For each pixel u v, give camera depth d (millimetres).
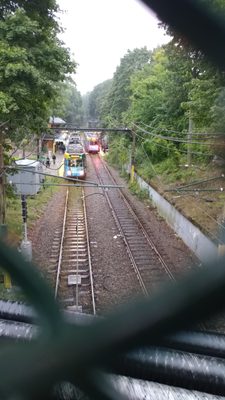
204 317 1377
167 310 1370
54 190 24391
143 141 25703
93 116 92812
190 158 19797
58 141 43344
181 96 22250
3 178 11914
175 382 1337
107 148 44406
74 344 1370
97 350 1363
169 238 15359
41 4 10758
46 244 13922
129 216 18359
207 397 1306
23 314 1595
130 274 11461
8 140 15258
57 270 11500
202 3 2387
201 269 1423
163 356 1350
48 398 1316
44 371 1325
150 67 35031
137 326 1372
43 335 1430
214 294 1364
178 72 20859
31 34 9961
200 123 13641
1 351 1364
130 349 1366
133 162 26859
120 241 14578
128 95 43719
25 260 1897
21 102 10102
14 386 1298
